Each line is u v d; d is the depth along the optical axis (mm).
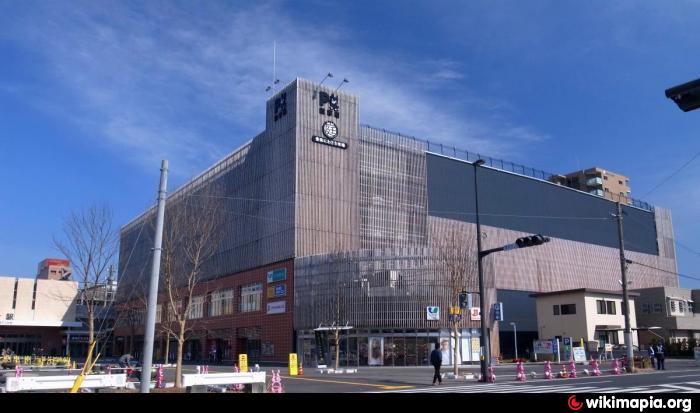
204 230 29734
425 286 42812
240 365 24250
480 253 27266
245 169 57281
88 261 28250
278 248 50250
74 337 75438
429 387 23250
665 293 59312
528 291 61469
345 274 44656
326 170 50938
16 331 73438
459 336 43281
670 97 10102
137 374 25844
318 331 44781
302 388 22797
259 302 52000
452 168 59594
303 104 51062
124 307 46594
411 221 54719
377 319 42844
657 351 34156
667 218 86875
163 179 14547
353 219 51469
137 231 69375
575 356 44000
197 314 61031
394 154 55500
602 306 50219
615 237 75625
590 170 96875
